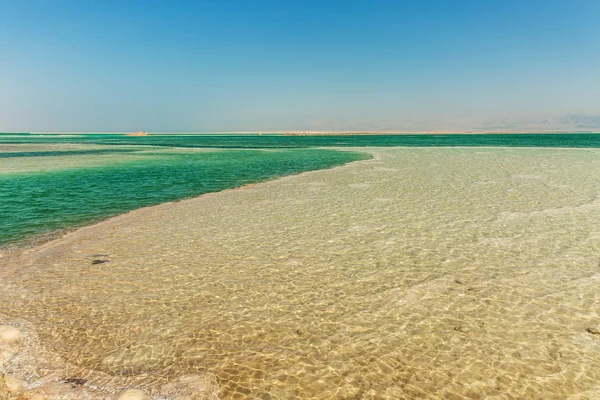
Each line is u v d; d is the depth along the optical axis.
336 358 5.42
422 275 8.13
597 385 4.74
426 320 6.35
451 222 12.15
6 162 36.81
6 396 4.77
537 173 22.92
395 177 22.73
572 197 15.30
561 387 4.72
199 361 5.41
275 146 74.62
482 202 14.95
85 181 23.64
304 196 17.39
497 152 43.06
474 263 8.69
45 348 5.77
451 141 96.12
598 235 10.34
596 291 7.17
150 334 6.12
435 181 20.69
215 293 7.55
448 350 5.53
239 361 5.40
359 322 6.35
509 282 7.66
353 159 37.88
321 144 82.81
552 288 7.35
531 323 6.16
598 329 5.94
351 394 4.70
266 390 4.80
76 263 9.33
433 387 4.78
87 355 5.60
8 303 7.22
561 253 9.12
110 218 14.02
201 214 14.35
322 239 10.82
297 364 5.30
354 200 16.12
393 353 5.49
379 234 11.12
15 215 14.48
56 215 14.49
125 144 87.94
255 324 6.37
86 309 6.96
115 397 4.71
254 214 14.12
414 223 12.18
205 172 28.62
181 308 6.96
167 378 5.06
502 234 10.73
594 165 26.78
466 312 6.56
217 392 4.78
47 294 7.60
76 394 4.79
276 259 9.34
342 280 8.02
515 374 4.98
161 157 44.84
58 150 59.94
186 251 10.09
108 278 8.37
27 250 10.40
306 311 6.77
